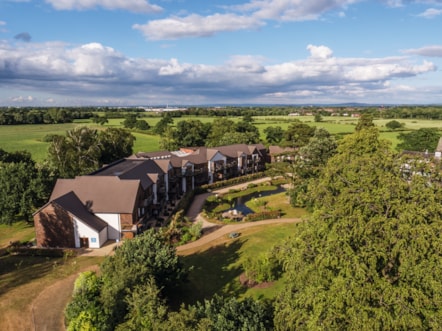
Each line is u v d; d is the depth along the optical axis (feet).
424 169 71.10
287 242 86.28
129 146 313.53
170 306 101.60
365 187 69.05
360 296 56.95
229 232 162.71
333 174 80.18
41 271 123.54
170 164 230.48
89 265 128.16
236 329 70.08
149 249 105.19
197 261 131.23
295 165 222.69
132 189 158.71
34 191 164.45
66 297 105.60
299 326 66.69
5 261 132.16
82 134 264.93
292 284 77.00
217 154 279.28
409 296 57.57
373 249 61.57
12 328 91.09
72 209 145.89
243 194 246.27
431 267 55.83
